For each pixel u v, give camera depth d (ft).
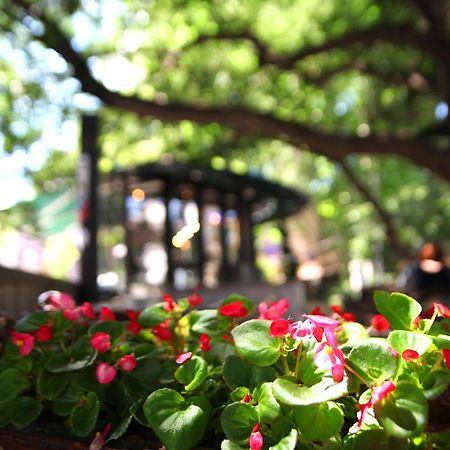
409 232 78.13
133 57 34.50
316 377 3.67
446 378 3.33
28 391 4.89
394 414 3.17
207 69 40.06
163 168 31.65
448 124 28.50
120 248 40.29
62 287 18.75
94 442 4.15
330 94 46.09
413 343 3.60
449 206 78.54
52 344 5.24
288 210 48.14
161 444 4.10
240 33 33.99
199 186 33.83
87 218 22.06
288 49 39.04
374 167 68.28
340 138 27.76
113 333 5.00
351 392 3.59
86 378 4.61
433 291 19.06
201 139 42.86
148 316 5.25
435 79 38.50
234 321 5.03
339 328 4.75
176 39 34.19
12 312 13.29
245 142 43.68
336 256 85.71
